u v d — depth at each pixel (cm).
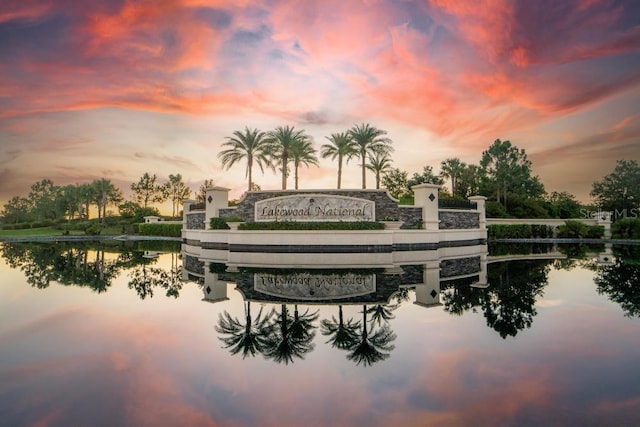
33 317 780
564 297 973
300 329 698
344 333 669
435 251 2683
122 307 883
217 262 2000
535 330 673
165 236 5488
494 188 6253
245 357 550
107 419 371
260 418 375
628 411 381
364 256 2312
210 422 367
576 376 469
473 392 429
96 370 498
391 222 2834
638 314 783
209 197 3344
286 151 4350
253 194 3150
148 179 8162
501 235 4191
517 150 6225
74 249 2984
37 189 9462
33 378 471
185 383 460
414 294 1048
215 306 897
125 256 2369
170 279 1361
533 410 386
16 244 3691
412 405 401
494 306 875
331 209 3058
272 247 2711
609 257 2202
